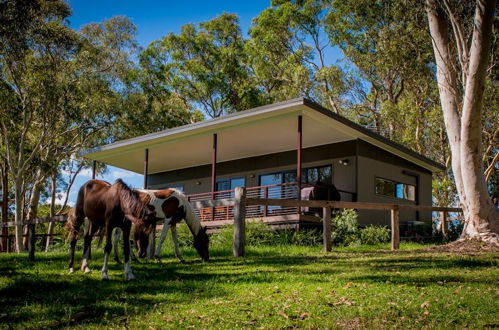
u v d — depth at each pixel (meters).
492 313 4.39
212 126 15.54
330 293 5.36
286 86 31.05
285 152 18.80
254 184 19.69
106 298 5.30
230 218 17.02
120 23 25.83
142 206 6.35
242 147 18.39
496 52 13.07
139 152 19.73
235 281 6.23
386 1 13.43
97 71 23.89
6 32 16.34
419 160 19.09
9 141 23.39
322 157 17.55
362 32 26.14
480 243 10.44
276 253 9.98
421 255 9.10
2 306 5.08
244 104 32.62
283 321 4.33
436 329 3.96
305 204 10.05
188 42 33.16
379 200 17.30
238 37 34.69
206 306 4.91
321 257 8.95
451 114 11.70
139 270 7.36
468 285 5.71
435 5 11.84
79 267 7.82
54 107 20.97
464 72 11.02
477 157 10.73
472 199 10.79
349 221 13.99
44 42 19.11
